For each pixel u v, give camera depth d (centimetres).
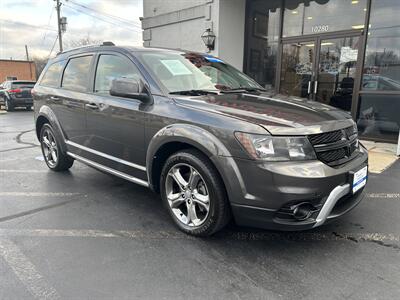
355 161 289
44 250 282
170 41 1077
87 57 423
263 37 933
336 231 316
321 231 316
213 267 258
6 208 372
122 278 244
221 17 898
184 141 287
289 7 864
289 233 312
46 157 527
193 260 267
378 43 725
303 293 227
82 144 424
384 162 559
